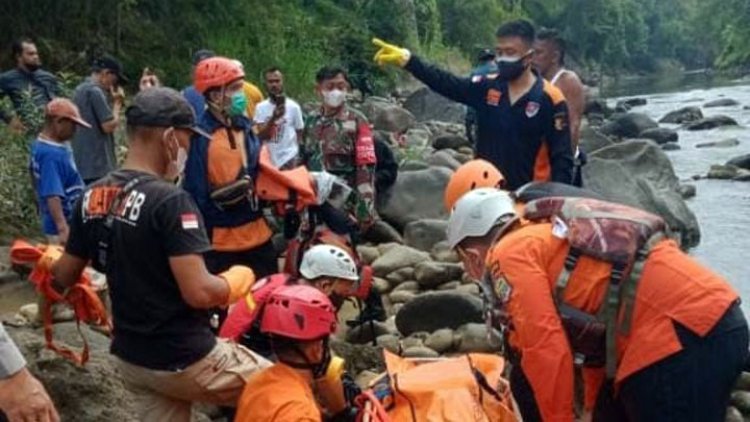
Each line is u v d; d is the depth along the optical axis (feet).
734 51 168.86
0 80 28.76
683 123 76.84
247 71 68.44
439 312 20.77
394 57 18.90
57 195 20.63
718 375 10.53
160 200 11.31
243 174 16.22
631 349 10.69
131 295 11.59
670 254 10.76
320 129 21.47
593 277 10.68
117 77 25.79
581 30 194.08
